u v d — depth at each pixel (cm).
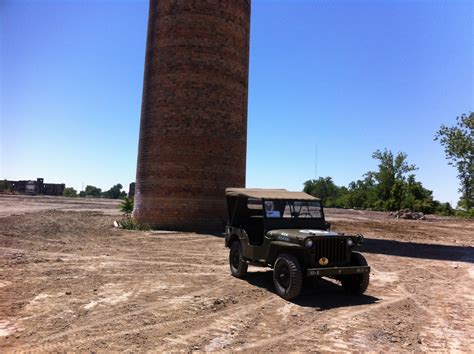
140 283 883
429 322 651
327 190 11319
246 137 2372
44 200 5438
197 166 2105
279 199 898
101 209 3906
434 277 1078
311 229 877
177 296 775
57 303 705
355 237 799
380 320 653
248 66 2427
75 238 1664
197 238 1781
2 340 525
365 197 8538
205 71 2152
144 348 504
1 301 712
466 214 5225
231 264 1007
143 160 2223
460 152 3978
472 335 588
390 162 7538
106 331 566
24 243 1470
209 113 2145
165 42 2184
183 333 565
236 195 946
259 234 956
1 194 6662
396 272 1140
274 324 617
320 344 534
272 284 899
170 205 2091
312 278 974
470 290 916
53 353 484
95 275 955
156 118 2166
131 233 1903
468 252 1652
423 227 3256
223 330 582
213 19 2191
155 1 2283
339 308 721
